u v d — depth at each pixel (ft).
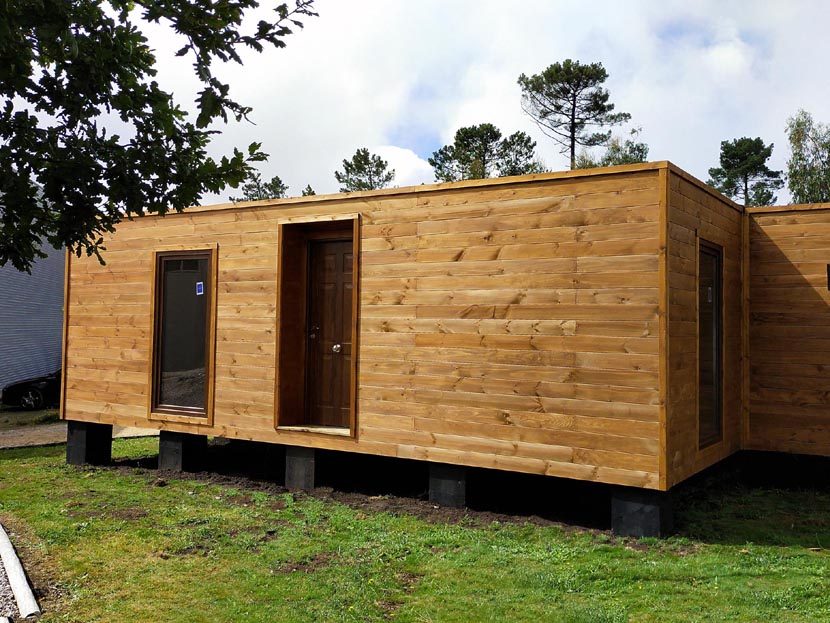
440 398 19.67
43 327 61.16
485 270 19.08
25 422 43.01
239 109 8.78
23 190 8.32
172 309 25.59
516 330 18.49
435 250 19.98
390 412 20.54
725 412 21.20
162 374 25.72
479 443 18.95
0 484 23.94
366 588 13.51
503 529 17.49
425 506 19.85
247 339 23.59
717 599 12.58
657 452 16.26
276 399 22.77
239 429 23.61
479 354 19.07
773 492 21.38
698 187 18.85
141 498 21.38
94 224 9.04
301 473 22.43
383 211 20.99
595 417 17.19
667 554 15.35
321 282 23.71
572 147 98.48
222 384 24.09
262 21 8.46
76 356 27.84
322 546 16.31
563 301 17.81
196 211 24.91
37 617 12.27
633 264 16.81
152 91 8.91
